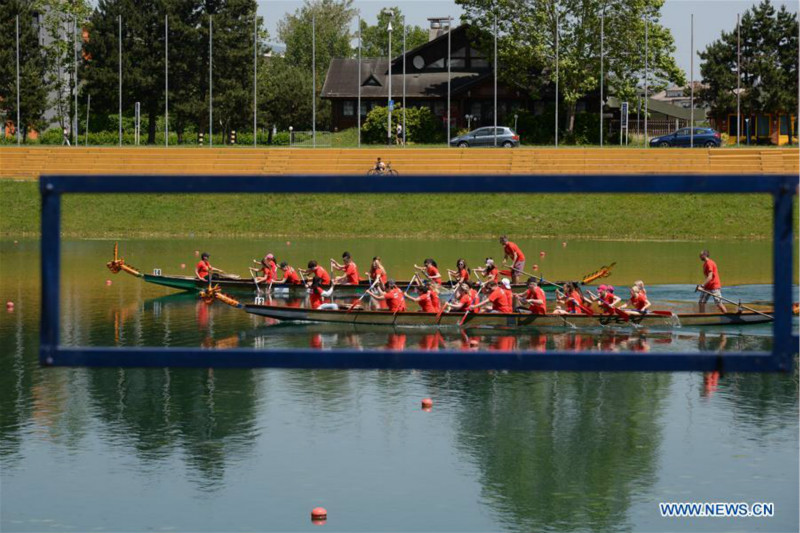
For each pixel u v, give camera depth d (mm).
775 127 111375
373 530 18781
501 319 35219
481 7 102500
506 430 24641
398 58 115688
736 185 8828
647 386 28781
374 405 26891
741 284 46719
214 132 123375
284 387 28750
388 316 35500
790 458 22469
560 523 19203
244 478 21391
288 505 19984
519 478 21391
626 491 20672
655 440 23781
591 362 9211
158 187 9023
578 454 22797
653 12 96875
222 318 38250
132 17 103812
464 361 9312
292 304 42469
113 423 25078
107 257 58469
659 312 35094
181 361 9359
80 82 118875
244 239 68875
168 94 105062
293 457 22719
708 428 24609
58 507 19719
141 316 38750
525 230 70312
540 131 105000
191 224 72688
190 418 25531
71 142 109312
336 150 84438
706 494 20484
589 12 96875
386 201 74500
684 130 93375
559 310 36375
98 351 9266
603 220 70938
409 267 53094
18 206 75812
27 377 29438
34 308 40469
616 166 82000
